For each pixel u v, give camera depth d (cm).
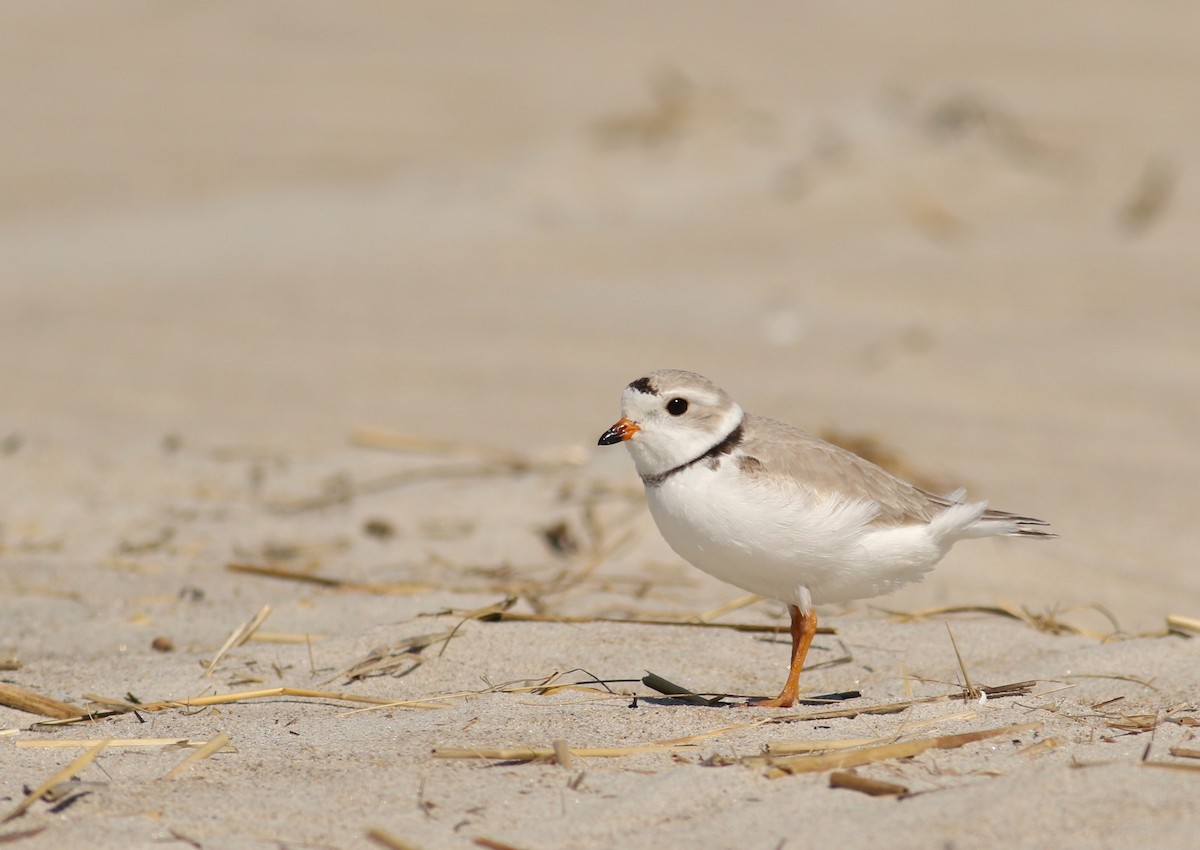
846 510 680
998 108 2634
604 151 2462
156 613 847
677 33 3753
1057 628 839
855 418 1331
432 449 1207
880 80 3077
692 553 711
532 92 3105
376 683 726
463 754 596
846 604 906
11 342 1602
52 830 530
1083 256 1877
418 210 2284
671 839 518
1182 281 1761
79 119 2850
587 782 569
